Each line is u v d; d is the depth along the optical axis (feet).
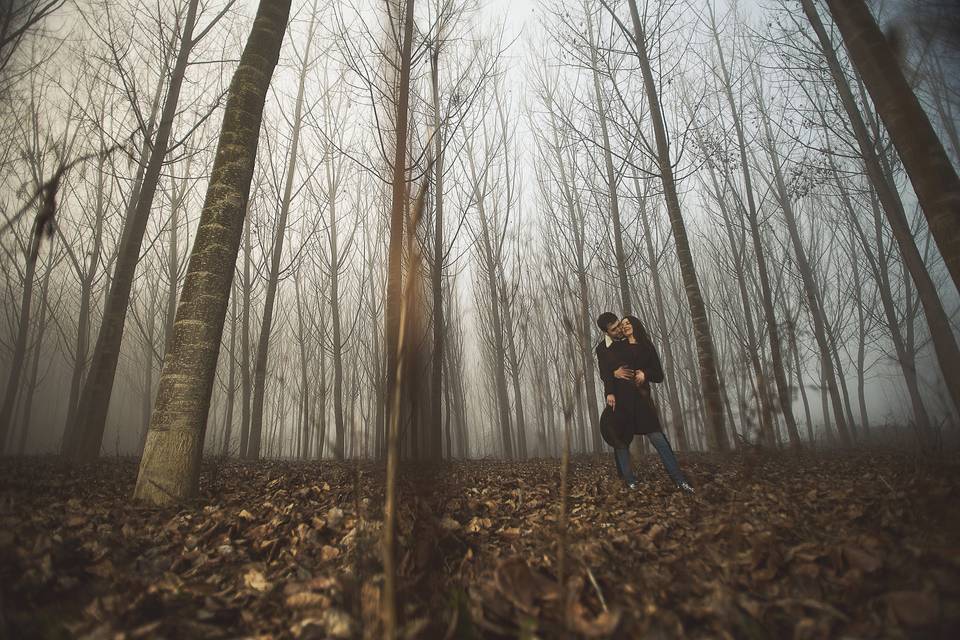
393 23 15.94
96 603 5.07
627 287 34.37
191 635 4.57
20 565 5.58
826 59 24.88
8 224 4.80
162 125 23.91
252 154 12.63
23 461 21.71
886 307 35.73
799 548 6.04
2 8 14.32
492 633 4.24
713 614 4.48
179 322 11.27
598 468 21.18
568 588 4.92
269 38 13.21
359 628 4.25
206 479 15.15
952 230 9.64
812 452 26.81
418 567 5.09
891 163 27.32
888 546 5.81
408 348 4.66
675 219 25.21
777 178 40.98
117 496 11.51
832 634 4.08
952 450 12.61
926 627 3.93
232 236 12.00
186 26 25.67
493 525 8.84
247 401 39.70
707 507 9.73
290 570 6.41
